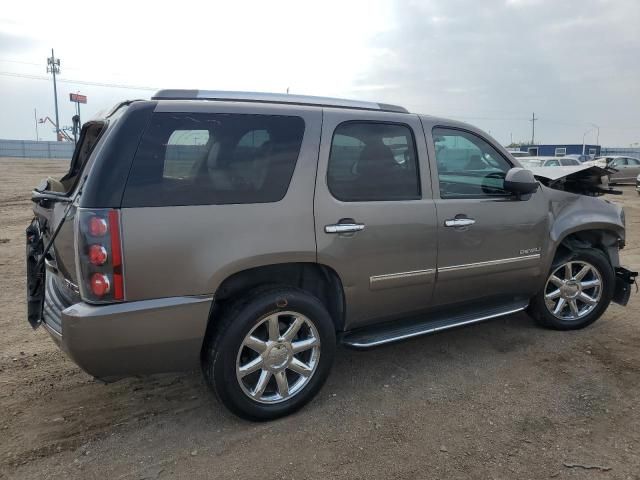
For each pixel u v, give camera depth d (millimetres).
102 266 2664
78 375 3854
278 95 3355
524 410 3371
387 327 3799
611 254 4996
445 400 3504
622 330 4793
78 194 2793
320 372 3354
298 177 3195
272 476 2717
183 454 2900
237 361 3045
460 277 3926
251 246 2994
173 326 2834
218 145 3006
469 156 4055
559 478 2703
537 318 4719
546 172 5105
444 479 2693
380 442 3020
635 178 26906
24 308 5430
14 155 67375
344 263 3348
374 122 3570
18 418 3246
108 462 2824
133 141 2787
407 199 3645
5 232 10625
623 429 3152
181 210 2834
